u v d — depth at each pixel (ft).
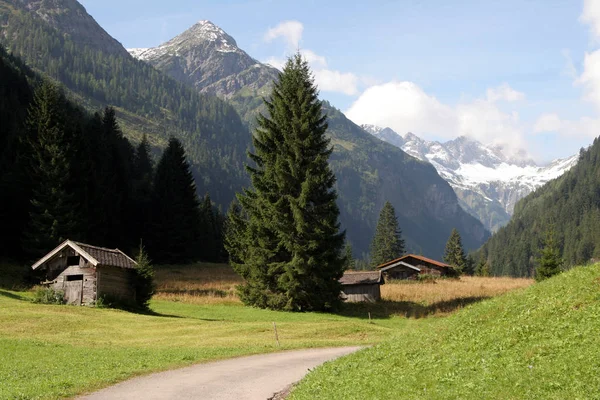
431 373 54.80
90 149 335.88
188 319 161.17
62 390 63.26
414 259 401.90
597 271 65.57
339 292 208.03
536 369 47.96
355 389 56.75
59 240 239.50
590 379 43.80
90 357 93.35
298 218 195.62
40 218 242.37
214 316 179.73
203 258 411.54
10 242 260.01
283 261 204.54
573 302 59.41
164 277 292.20
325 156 207.31
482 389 46.91
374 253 584.40
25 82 440.04
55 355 95.35
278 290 204.33
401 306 222.48
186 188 374.63
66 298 173.88
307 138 205.36
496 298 73.46
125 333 133.59
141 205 372.79
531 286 73.20
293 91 214.07
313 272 198.59
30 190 259.60
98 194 302.45
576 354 48.39
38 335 123.13
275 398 61.98
